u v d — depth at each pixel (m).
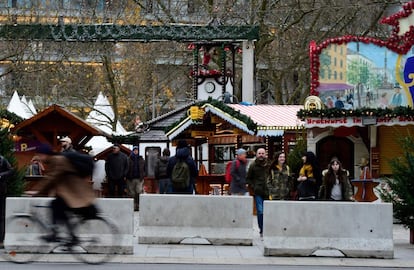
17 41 41.56
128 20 52.12
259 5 53.19
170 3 55.62
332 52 30.12
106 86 61.75
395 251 20.95
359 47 29.97
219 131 37.47
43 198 19.34
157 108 68.69
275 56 57.78
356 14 54.97
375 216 19.55
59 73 59.12
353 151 31.70
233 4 51.59
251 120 33.25
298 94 63.59
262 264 18.17
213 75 45.19
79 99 62.56
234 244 21.03
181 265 17.77
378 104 29.84
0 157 20.05
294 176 30.19
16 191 22.80
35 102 60.62
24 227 19.17
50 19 51.97
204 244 21.19
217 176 33.56
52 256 18.48
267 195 23.19
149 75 63.81
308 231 19.47
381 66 29.89
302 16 52.12
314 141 31.53
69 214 17.05
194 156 41.56
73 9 53.25
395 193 22.45
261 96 73.56
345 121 29.53
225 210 21.12
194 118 35.88
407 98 29.66
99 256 18.42
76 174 16.92
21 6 52.25
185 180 24.55
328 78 30.16
